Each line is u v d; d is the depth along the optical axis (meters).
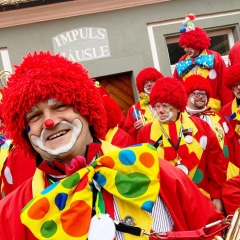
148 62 6.92
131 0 6.89
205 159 3.73
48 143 1.75
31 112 1.75
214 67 5.09
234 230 1.74
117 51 6.89
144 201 1.67
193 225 1.87
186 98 3.81
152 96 3.82
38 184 1.80
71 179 1.68
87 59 6.84
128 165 1.72
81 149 1.78
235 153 4.25
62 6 6.76
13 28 6.74
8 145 3.36
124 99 7.06
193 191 1.97
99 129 1.87
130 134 4.80
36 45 6.77
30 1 6.63
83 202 1.65
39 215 1.63
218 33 7.21
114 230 1.65
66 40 6.82
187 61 5.16
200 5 7.03
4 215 1.81
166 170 1.90
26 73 1.77
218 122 4.20
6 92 1.83
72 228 1.61
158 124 3.79
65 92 1.73
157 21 6.97
